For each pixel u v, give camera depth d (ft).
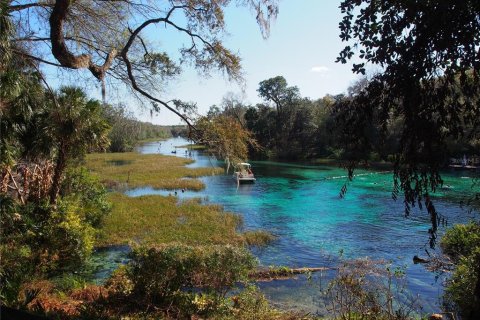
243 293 30.30
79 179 56.29
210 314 25.85
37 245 37.32
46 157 46.57
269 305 30.01
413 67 10.21
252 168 163.84
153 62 28.09
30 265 33.65
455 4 9.17
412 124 10.49
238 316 26.30
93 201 55.31
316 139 210.38
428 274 39.68
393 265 42.83
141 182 115.14
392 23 10.55
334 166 168.55
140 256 28.09
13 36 24.34
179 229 56.90
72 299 29.04
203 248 29.22
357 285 24.11
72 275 36.73
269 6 22.12
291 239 55.01
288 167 167.43
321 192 99.71
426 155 10.54
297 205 82.58
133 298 26.94
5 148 38.17
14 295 23.49
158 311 25.79
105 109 51.26
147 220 61.62
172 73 28.76
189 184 110.73
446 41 9.69
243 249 30.37
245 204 84.17
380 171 136.56
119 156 211.82
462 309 28.43
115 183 110.73
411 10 9.85
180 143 404.57
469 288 28.04
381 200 86.43
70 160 52.75
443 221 11.17
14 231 37.42
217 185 114.93
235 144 26.04
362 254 47.57
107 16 27.20
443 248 46.29
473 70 10.39
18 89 32.99
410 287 35.01
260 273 39.14
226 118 26.61
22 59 27.02
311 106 227.20
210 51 26.35
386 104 10.87
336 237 56.13
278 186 111.75
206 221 62.18
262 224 64.69
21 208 41.63
